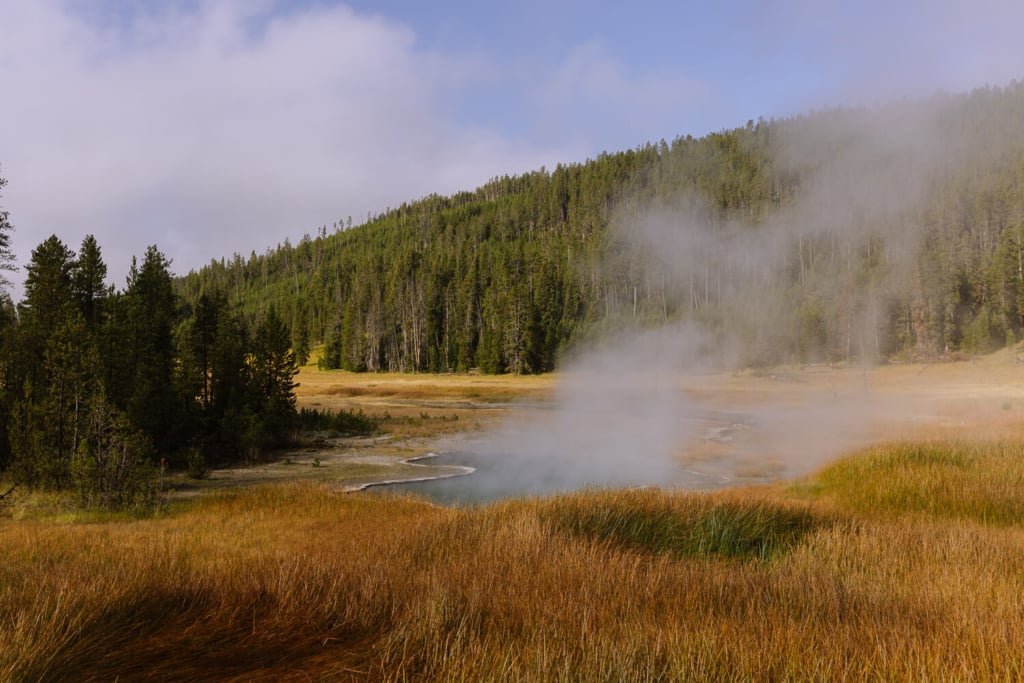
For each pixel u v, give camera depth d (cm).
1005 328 6625
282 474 2169
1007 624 392
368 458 2586
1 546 795
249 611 437
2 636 320
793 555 709
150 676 322
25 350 1980
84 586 430
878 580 566
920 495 1141
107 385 2205
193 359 2836
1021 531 880
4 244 1902
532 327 8731
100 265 2753
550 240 13075
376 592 456
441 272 10788
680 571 569
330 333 10438
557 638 358
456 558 632
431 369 9594
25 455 1638
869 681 318
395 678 316
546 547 654
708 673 318
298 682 316
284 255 17200
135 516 1313
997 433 1983
